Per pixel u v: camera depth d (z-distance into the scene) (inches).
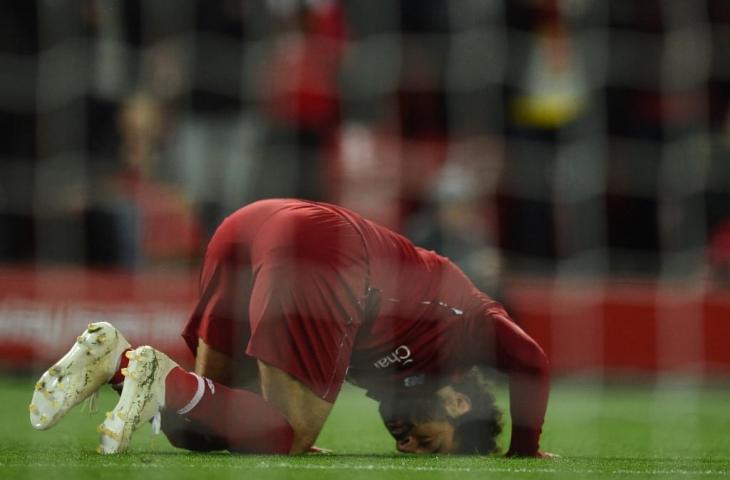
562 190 1146.0
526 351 497.4
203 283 524.7
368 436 654.5
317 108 1121.4
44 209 1017.5
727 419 816.9
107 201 1023.0
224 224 524.4
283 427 484.7
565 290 1045.2
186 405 473.4
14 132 1037.2
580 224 1142.3
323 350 486.0
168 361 470.6
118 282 977.5
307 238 492.1
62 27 1059.9
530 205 1135.0
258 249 499.5
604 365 1050.1
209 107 1111.0
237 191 1088.2
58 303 968.9
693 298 1071.6
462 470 446.6
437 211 1021.8
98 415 708.0
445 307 506.0
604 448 611.2
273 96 1119.6
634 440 665.0
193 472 423.5
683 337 1063.6
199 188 1079.0
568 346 1043.3
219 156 1100.5
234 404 479.5
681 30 1204.5
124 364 470.6
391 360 506.6
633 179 1157.7
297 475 424.8
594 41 1189.1
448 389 512.1
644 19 1198.3
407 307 502.9
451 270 518.3
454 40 1192.8
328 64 1143.6
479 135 1171.3
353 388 1008.2
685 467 491.2
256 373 526.3
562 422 785.6
